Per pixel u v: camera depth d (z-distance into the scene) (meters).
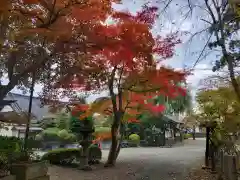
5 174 5.54
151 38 7.04
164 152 17.55
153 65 8.98
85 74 7.20
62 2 5.21
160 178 8.77
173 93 9.65
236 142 8.45
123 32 6.20
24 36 5.40
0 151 6.23
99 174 9.34
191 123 12.99
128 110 12.23
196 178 8.63
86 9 5.48
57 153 10.79
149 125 24.50
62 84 7.00
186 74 8.87
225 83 8.38
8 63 5.77
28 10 5.33
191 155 15.48
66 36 5.40
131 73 9.31
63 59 6.12
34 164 5.98
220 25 6.50
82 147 10.52
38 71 6.25
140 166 11.16
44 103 7.95
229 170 6.59
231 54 6.70
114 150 11.30
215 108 9.06
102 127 20.06
